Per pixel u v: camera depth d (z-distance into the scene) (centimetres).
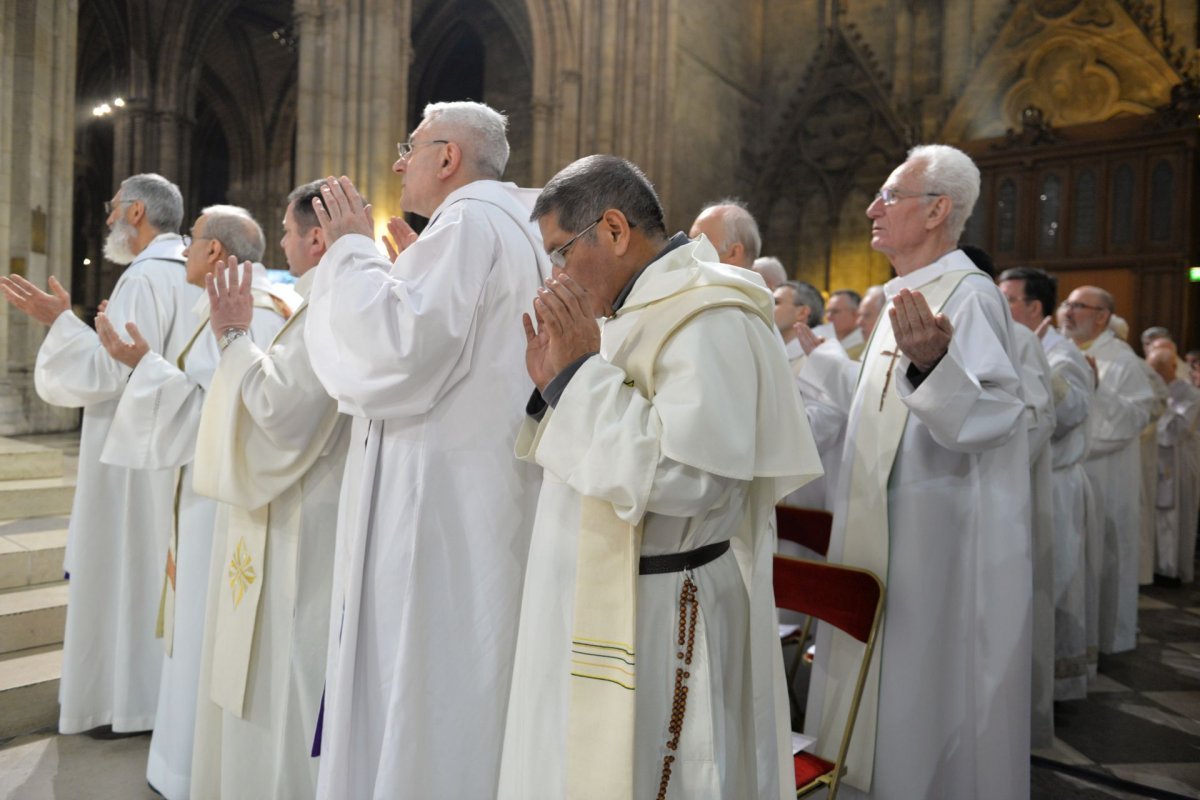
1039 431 331
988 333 260
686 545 168
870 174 1650
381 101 1058
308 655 253
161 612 303
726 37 1703
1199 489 772
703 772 160
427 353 194
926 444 267
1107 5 1479
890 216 290
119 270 1959
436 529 202
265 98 1981
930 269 283
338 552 222
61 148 825
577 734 159
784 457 167
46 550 446
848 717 259
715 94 1666
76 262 2173
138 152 1561
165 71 1573
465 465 204
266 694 254
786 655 415
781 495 178
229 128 1997
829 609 265
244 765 253
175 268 349
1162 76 1431
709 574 171
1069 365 415
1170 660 505
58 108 821
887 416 273
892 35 1670
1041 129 1427
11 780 306
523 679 172
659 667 163
